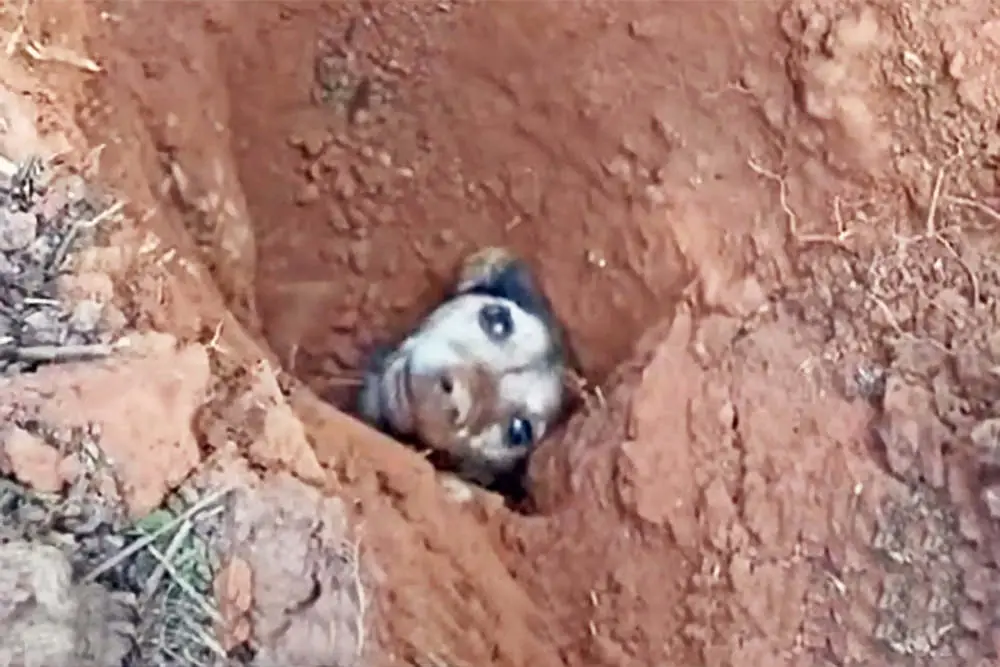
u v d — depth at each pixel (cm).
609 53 133
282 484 107
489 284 133
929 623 117
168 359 108
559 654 118
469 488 125
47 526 102
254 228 134
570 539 122
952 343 122
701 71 131
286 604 104
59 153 113
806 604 118
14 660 99
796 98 128
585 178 133
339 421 120
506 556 121
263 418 109
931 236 125
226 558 104
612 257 132
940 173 125
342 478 115
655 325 129
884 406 121
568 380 131
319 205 136
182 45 130
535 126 135
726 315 127
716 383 125
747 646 118
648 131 132
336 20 137
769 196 129
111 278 110
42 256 109
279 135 136
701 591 119
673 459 123
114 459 104
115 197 114
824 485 120
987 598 116
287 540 105
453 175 136
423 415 127
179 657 102
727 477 122
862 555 119
